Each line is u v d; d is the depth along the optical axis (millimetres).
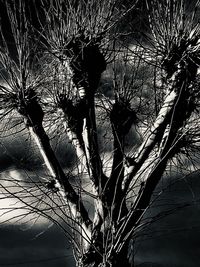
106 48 6441
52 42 6395
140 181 5645
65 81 6402
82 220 5602
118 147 6004
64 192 5699
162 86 6160
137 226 5055
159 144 5859
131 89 6402
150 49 6082
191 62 5922
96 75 6430
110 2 6316
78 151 6016
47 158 5934
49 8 6316
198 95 5910
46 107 6535
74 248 5277
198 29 5965
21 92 6246
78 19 6398
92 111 6258
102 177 5793
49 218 4977
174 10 6004
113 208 5500
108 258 5078
